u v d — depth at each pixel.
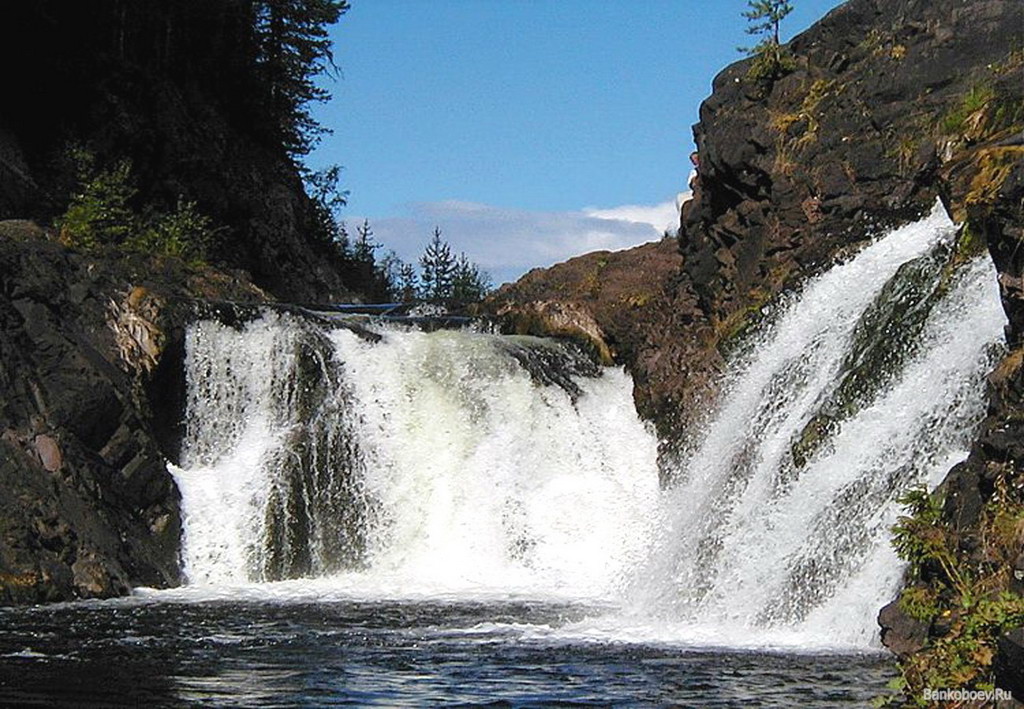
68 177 41.81
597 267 36.66
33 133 43.94
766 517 20.58
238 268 50.84
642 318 32.62
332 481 28.45
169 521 26.30
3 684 13.72
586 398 31.14
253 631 18.12
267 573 26.80
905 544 14.44
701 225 32.31
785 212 28.78
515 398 30.33
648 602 21.92
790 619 18.67
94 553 23.42
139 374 27.50
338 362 29.70
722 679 13.97
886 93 28.22
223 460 28.20
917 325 20.42
